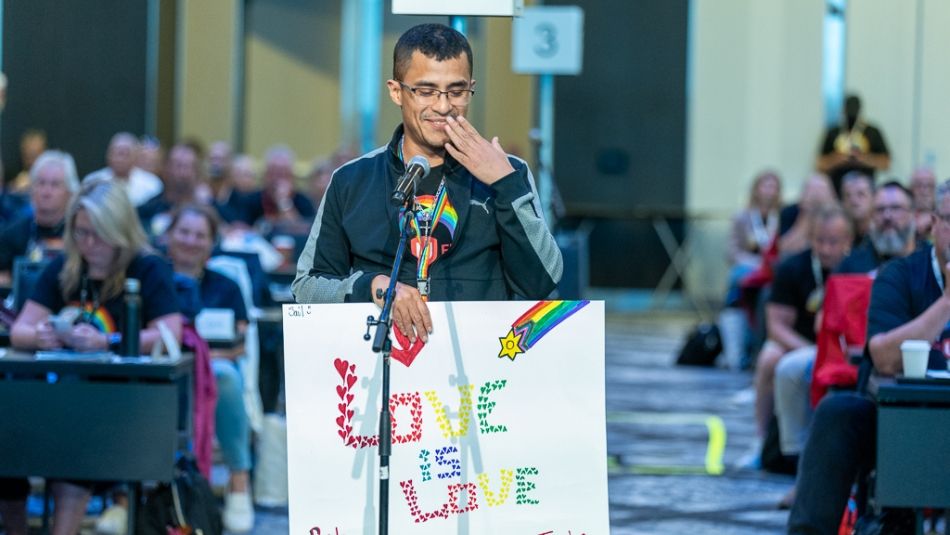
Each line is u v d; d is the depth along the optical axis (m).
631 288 32.88
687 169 32.50
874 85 21.84
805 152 28.83
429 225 6.50
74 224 10.07
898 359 9.15
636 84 32.69
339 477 6.40
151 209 19.72
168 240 12.52
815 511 9.19
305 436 6.39
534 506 6.50
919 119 21.53
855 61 21.89
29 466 9.40
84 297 10.12
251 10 32.28
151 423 9.38
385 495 6.12
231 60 30.84
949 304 8.95
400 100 6.57
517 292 6.71
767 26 31.25
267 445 12.64
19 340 9.86
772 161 31.64
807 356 13.39
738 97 32.09
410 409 6.43
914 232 12.83
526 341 6.50
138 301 9.57
